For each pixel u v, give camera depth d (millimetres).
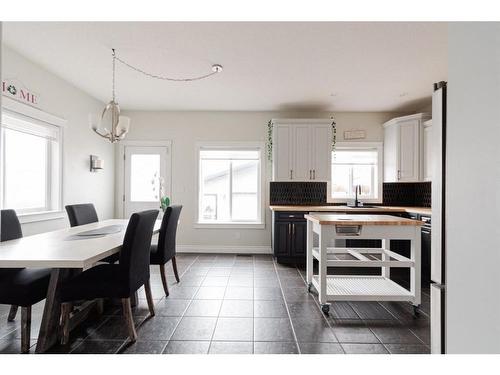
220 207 5289
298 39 2652
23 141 3256
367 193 5207
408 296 2633
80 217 3186
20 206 3229
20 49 2887
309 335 2238
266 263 4395
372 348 2064
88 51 2922
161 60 3119
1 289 1956
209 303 2842
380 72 3404
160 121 5121
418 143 4441
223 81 3719
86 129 4234
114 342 2113
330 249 3244
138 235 2145
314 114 5113
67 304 2090
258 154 5199
